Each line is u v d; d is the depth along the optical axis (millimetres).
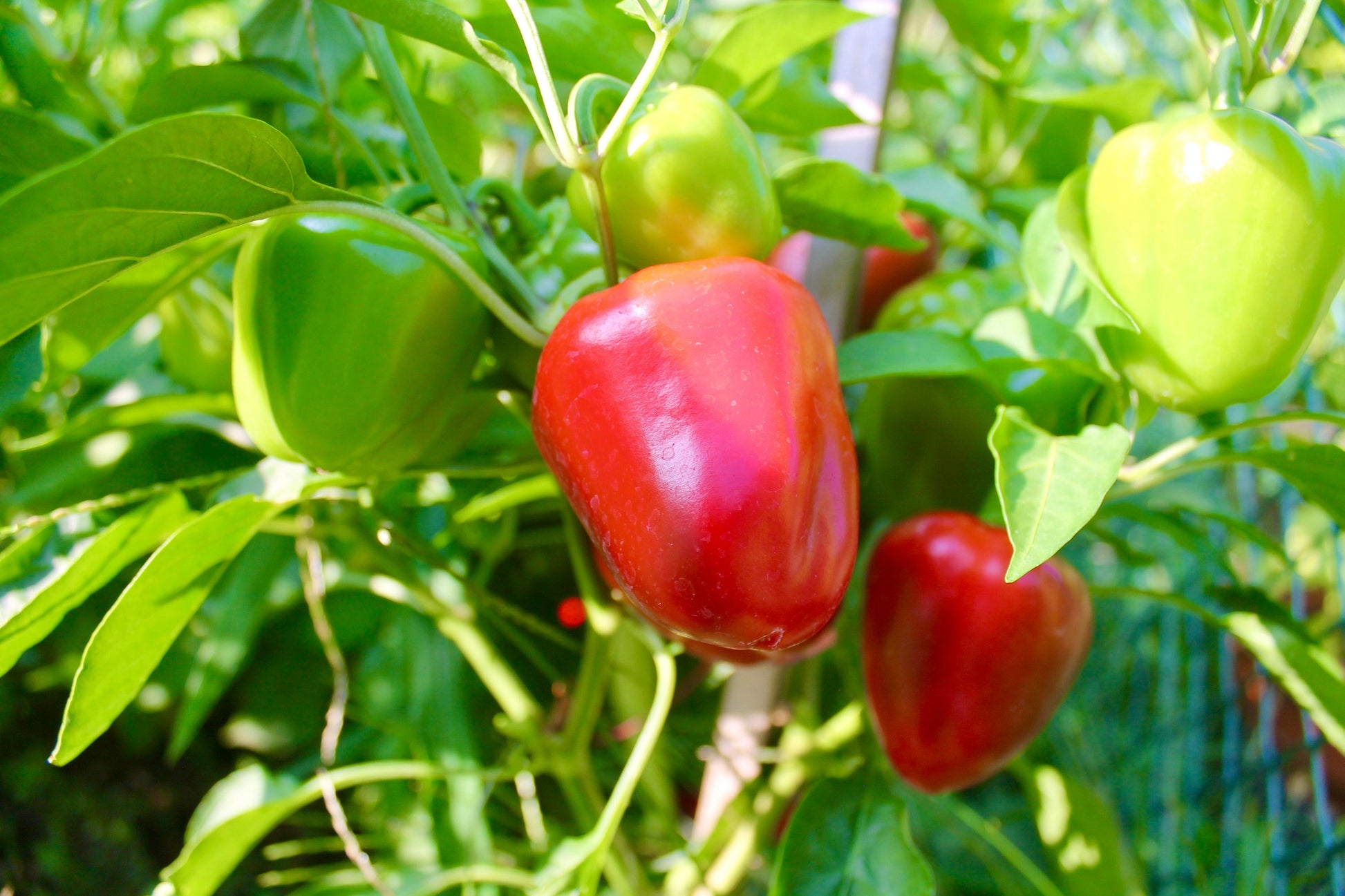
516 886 487
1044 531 324
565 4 451
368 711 581
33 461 517
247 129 308
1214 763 629
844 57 499
